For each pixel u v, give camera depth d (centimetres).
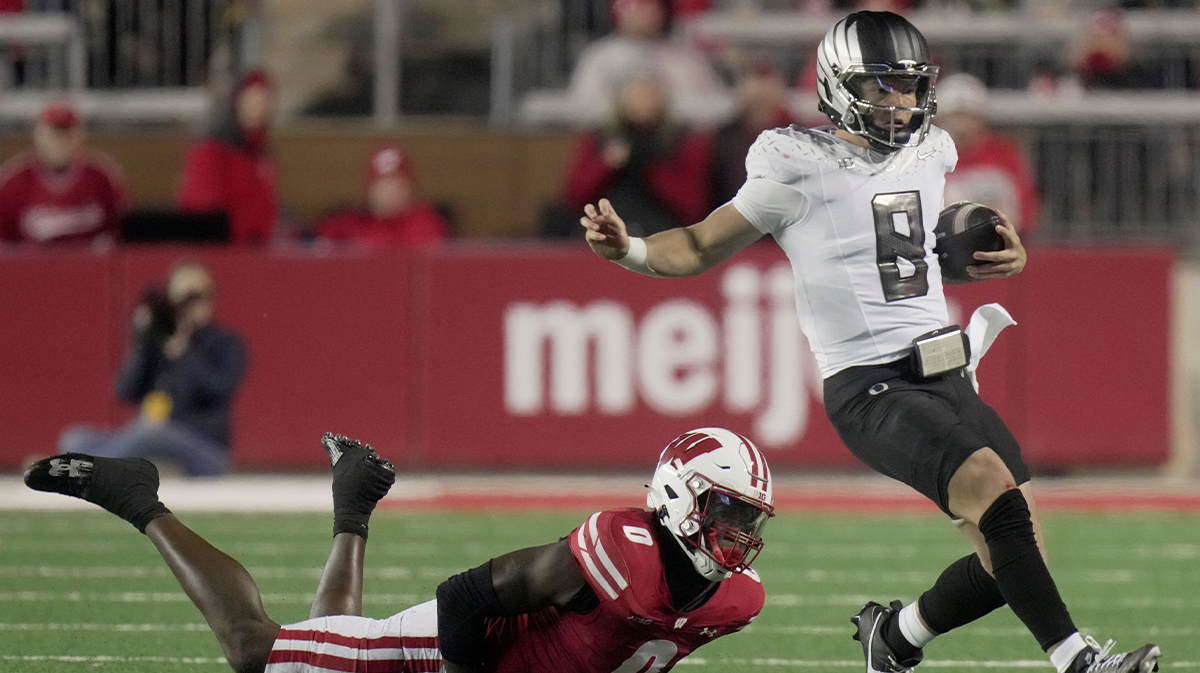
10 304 3834
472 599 1337
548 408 3819
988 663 1952
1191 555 2848
